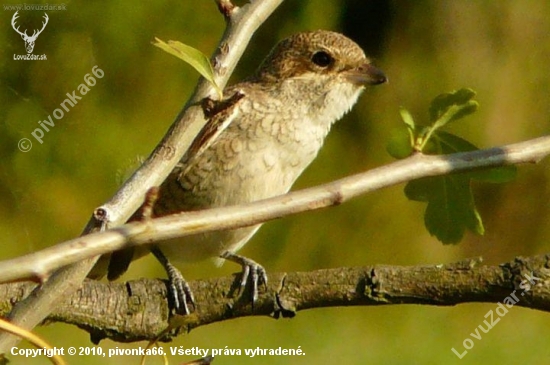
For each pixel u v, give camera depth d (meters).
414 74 15.22
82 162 12.99
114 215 2.85
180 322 3.40
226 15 3.25
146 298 4.58
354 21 15.74
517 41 14.99
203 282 4.62
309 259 13.73
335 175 14.80
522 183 14.44
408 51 15.41
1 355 2.67
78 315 4.46
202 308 4.59
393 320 12.49
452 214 3.59
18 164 12.65
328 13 15.59
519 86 14.88
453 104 3.26
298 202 2.79
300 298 4.48
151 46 13.95
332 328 12.16
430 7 15.35
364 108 15.08
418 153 3.03
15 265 2.36
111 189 13.02
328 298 4.43
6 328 2.59
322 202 2.82
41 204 12.69
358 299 4.37
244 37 3.21
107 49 13.63
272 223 13.73
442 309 12.66
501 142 14.62
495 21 15.04
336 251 13.85
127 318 4.54
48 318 4.46
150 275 12.41
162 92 13.99
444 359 12.05
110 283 4.61
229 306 4.59
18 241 12.53
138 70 13.88
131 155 13.36
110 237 2.51
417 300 4.26
